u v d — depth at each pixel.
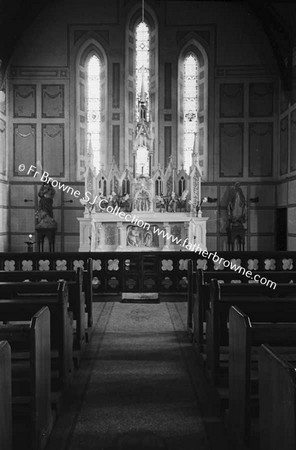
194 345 6.73
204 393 5.12
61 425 4.35
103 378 5.56
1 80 18.81
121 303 9.81
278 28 17.83
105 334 7.50
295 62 17.53
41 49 19.97
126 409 4.70
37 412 3.69
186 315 8.76
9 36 18.31
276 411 2.69
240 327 3.78
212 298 5.10
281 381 2.57
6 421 3.04
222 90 20.00
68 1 20.02
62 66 20.00
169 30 20.16
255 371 4.23
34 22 19.92
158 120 20.42
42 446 3.85
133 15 20.44
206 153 20.16
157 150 20.44
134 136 17.42
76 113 20.08
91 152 17.44
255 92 19.91
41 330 3.84
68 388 5.17
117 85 20.27
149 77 20.69
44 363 3.99
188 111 20.66
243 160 20.05
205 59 20.16
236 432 3.92
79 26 20.05
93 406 4.77
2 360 2.90
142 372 5.77
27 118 20.00
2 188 19.16
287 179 18.45
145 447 3.95
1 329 3.59
